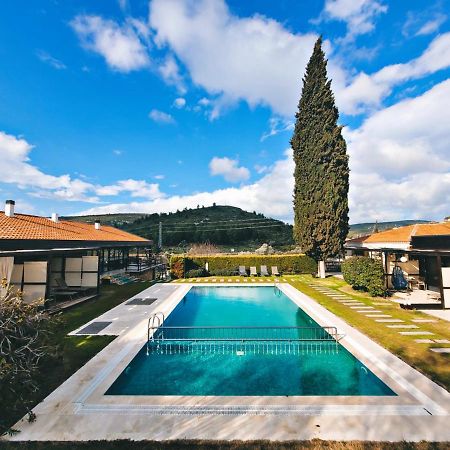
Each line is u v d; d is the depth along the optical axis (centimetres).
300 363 774
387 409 505
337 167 2505
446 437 429
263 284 2217
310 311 1275
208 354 838
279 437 431
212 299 1800
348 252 3078
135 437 431
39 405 516
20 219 1744
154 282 2338
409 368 670
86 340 884
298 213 2742
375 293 1584
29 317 530
